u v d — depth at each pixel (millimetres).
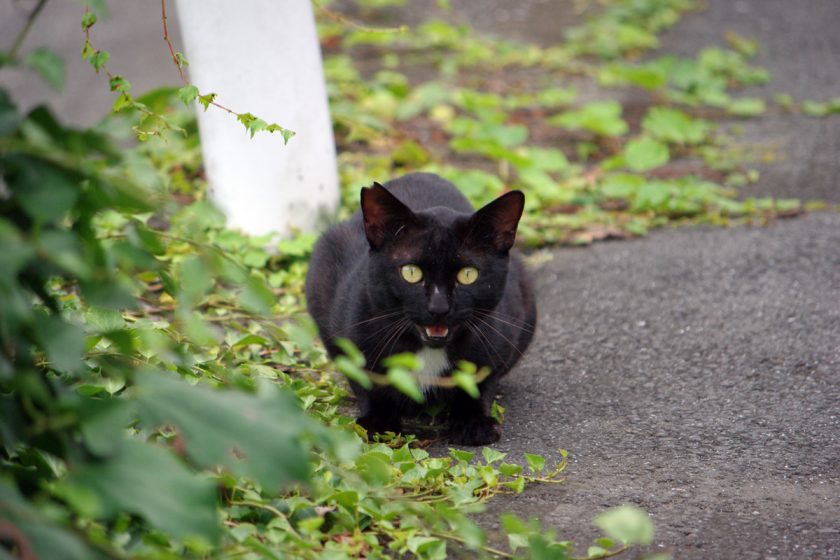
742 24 11133
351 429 3793
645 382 4500
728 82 9367
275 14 5297
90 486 2098
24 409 2430
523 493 3508
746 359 4660
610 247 6090
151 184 2592
